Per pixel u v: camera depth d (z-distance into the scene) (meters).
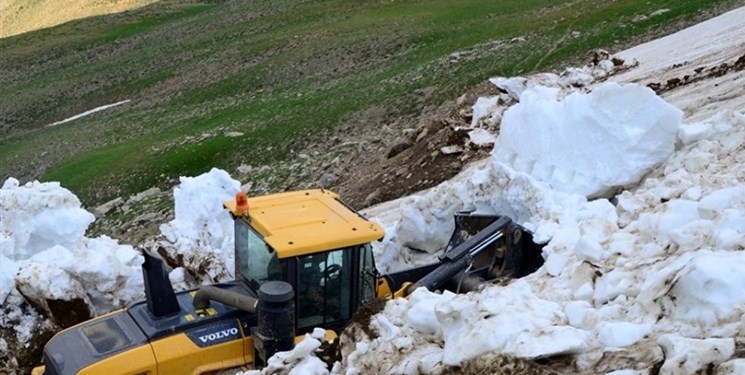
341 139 31.78
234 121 39.03
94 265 11.91
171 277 13.36
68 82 60.44
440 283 8.96
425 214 11.53
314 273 8.53
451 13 53.69
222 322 8.51
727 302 5.58
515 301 6.48
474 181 11.23
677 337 5.35
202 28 69.69
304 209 9.27
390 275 9.74
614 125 11.21
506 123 12.62
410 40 48.53
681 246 6.83
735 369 4.86
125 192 32.69
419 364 6.26
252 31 63.59
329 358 7.40
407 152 19.42
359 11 61.59
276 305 7.97
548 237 8.97
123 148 38.06
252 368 8.45
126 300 12.27
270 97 44.31
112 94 55.78
